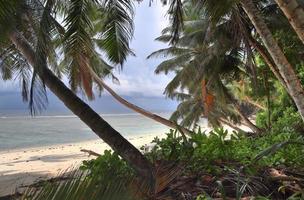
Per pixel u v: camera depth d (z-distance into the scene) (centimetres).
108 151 572
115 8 731
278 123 1619
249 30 1279
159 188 404
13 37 666
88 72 1385
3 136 4222
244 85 2434
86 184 145
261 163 532
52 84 669
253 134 1521
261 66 1772
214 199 400
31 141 3691
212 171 501
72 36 630
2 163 1792
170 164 501
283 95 1891
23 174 1162
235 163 550
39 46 576
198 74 1894
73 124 6906
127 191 152
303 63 1531
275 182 452
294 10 539
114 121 8881
